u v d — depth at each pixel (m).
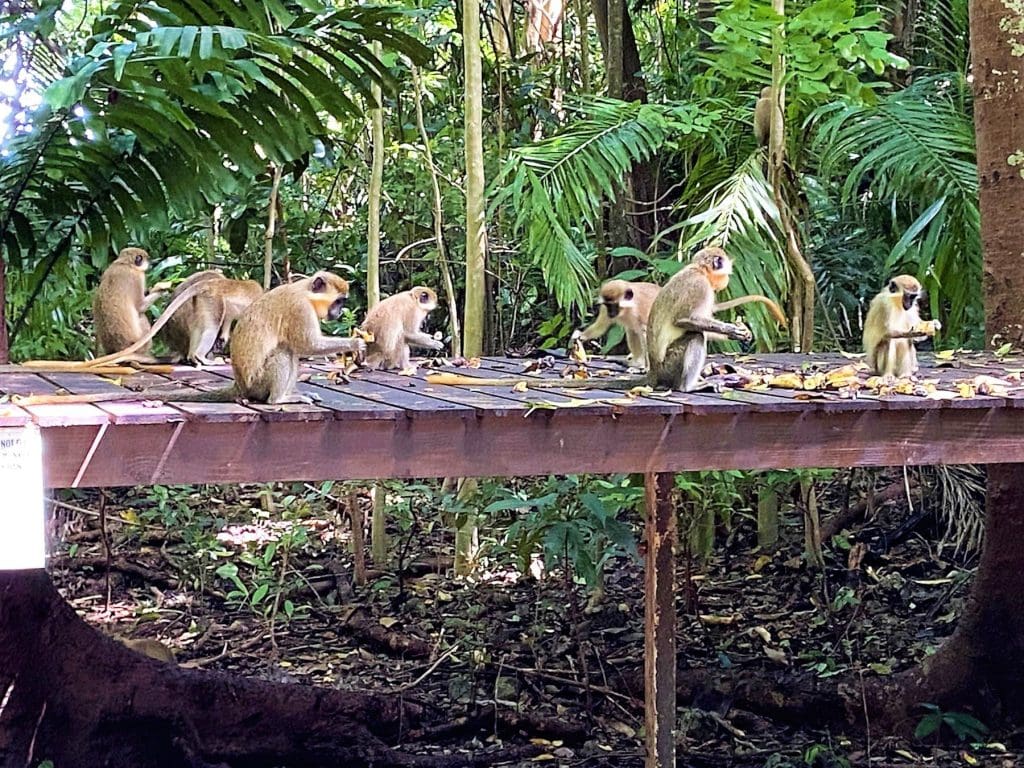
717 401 4.68
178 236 11.04
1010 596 6.88
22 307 8.84
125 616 9.07
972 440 4.87
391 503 10.80
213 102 6.63
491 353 11.12
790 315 8.49
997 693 6.93
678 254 7.96
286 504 11.13
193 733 6.18
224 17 6.95
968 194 7.62
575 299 8.33
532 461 4.40
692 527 8.79
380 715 6.75
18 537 3.76
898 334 5.68
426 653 8.22
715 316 7.65
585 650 8.01
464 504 7.78
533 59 12.84
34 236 7.72
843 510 10.60
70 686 5.94
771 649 8.23
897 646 8.19
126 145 7.20
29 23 6.37
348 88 10.51
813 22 7.27
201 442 4.04
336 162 11.57
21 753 5.75
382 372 6.42
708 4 10.51
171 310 6.32
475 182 8.78
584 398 4.79
